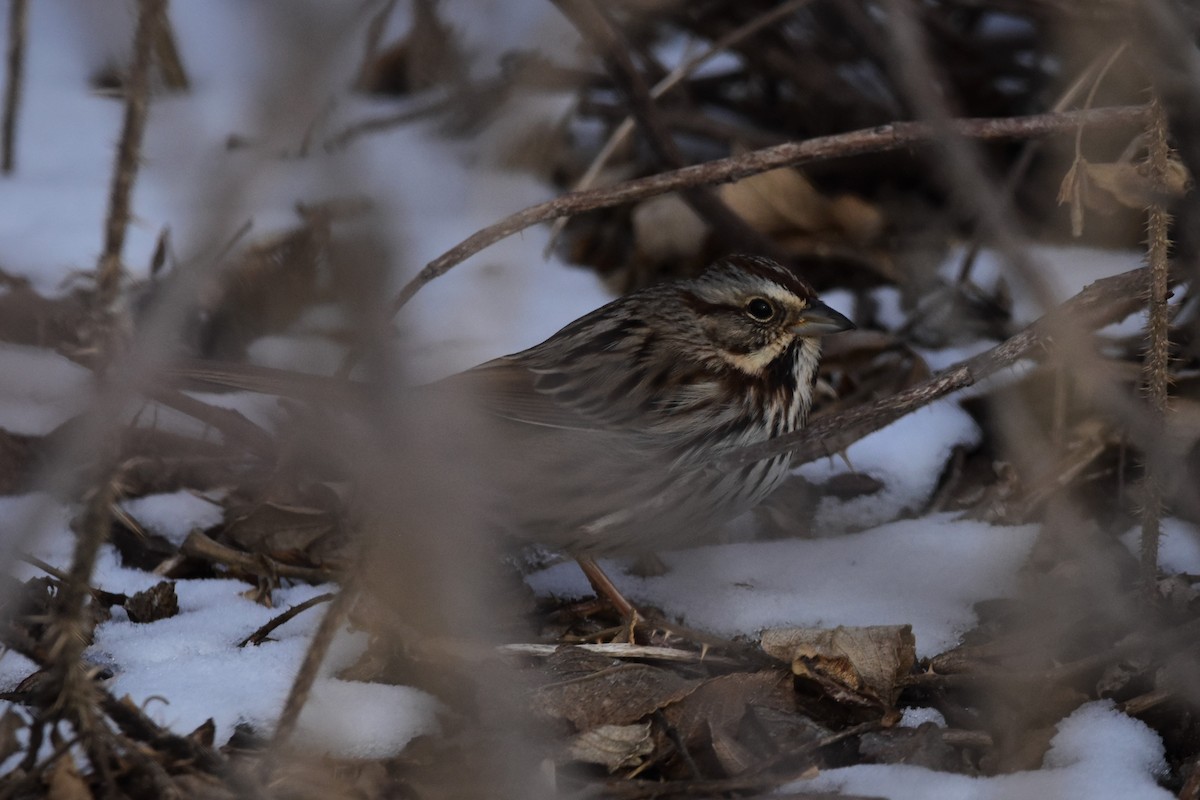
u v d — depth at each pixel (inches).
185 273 251.3
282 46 256.8
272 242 481.7
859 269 559.2
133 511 413.4
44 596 352.8
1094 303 346.6
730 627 373.1
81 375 453.7
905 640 342.0
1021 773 301.4
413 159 589.6
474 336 454.6
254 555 386.6
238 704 312.2
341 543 401.1
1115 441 435.5
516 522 387.2
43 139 608.7
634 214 588.1
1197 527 404.5
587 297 540.1
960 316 521.3
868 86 614.9
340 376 378.9
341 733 308.7
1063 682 331.0
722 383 405.4
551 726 322.7
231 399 468.8
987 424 469.1
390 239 239.9
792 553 412.2
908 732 320.8
